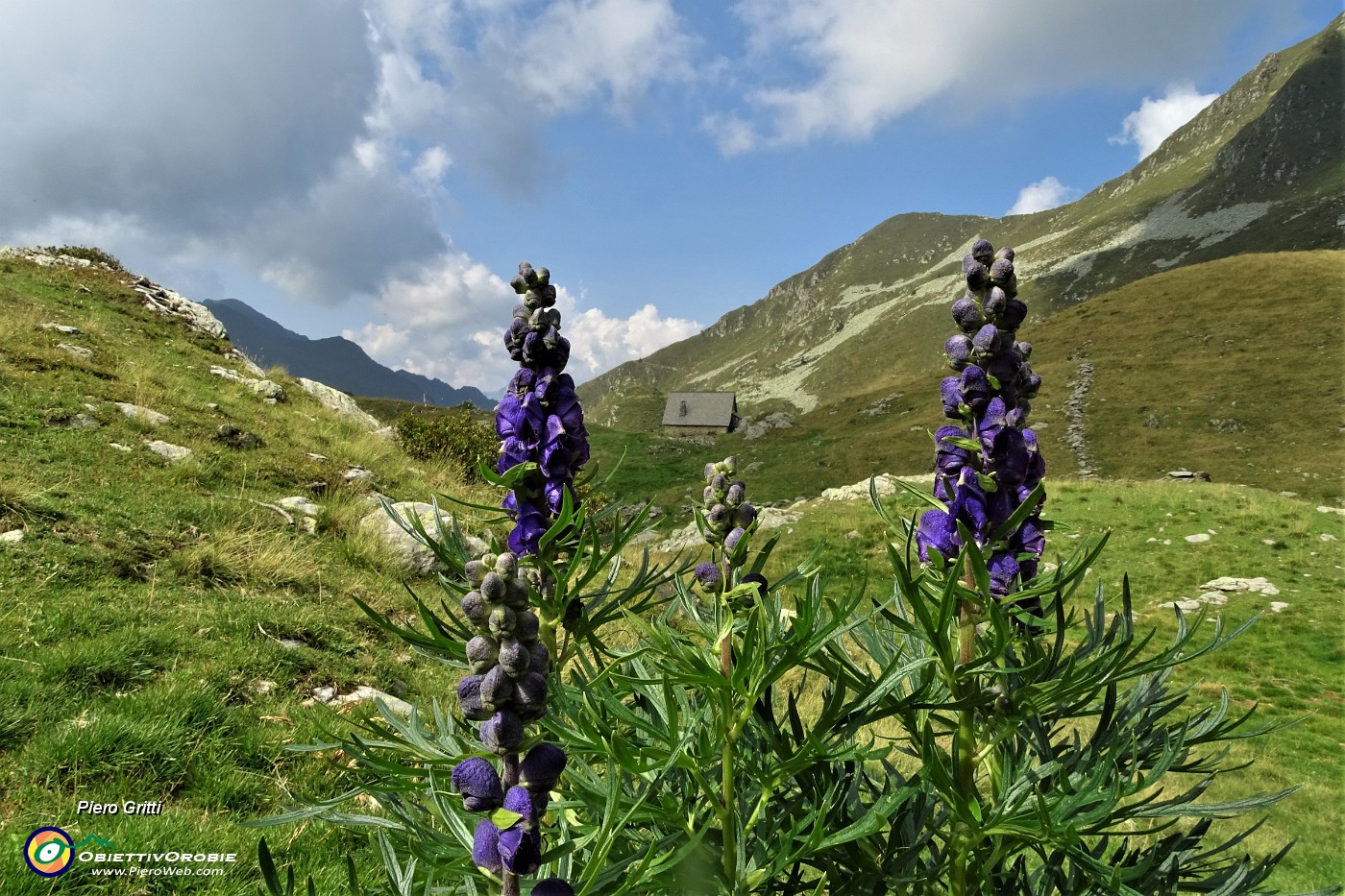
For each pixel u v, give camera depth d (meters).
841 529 25.23
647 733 2.30
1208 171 187.75
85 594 6.49
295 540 9.32
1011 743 2.49
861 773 2.46
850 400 93.69
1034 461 2.23
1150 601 20.55
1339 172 151.25
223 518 9.12
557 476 3.15
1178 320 69.38
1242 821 9.72
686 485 67.00
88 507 8.18
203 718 5.12
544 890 1.57
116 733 4.64
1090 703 2.46
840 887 2.33
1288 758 12.61
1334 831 9.48
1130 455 50.66
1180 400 55.97
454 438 18.94
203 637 6.36
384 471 14.46
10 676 5.11
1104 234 186.38
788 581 2.34
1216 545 23.19
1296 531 23.47
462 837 1.93
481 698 1.63
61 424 10.57
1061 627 2.19
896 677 2.14
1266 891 2.20
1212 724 2.34
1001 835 2.12
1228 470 45.81
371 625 7.68
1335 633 17.84
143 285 23.45
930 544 2.26
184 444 11.44
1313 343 58.31
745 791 2.52
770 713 2.52
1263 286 69.75
